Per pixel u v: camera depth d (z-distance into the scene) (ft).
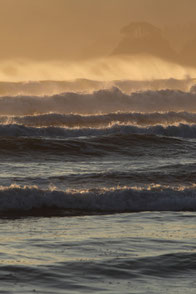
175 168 238.48
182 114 513.86
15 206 156.97
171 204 162.81
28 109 537.65
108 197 165.27
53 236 115.65
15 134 385.50
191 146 333.83
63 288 78.79
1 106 533.55
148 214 150.00
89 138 342.64
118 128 412.36
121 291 78.07
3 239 111.34
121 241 110.52
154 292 77.87
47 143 317.01
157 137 351.25
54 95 558.56
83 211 155.43
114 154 303.27
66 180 204.23
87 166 253.65
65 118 464.65
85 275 85.92
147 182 207.00
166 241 110.83
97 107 565.12
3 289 77.51
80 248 103.81
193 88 652.07
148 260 95.30
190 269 90.68
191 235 117.60
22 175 219.82
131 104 582.76
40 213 151.23
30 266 89.86
